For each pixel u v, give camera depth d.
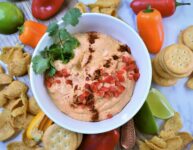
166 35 0.52
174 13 0.52
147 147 0.50
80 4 0.50
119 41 0.47
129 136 0.49
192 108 0.52
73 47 0.44
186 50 0.48
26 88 0.50
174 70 0.47
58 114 0.44
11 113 0.48
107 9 0.51
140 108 0.47
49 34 0.44
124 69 0.44
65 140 0.48
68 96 0.43
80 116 0.44
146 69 0.44
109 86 0.43
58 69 0.43
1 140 0.49
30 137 0.48
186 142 0.51
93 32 0.47
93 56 0.44
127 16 0.52
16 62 0.49
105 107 0.43
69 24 0.44
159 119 0.51
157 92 0.50
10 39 0.51
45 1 0.50
